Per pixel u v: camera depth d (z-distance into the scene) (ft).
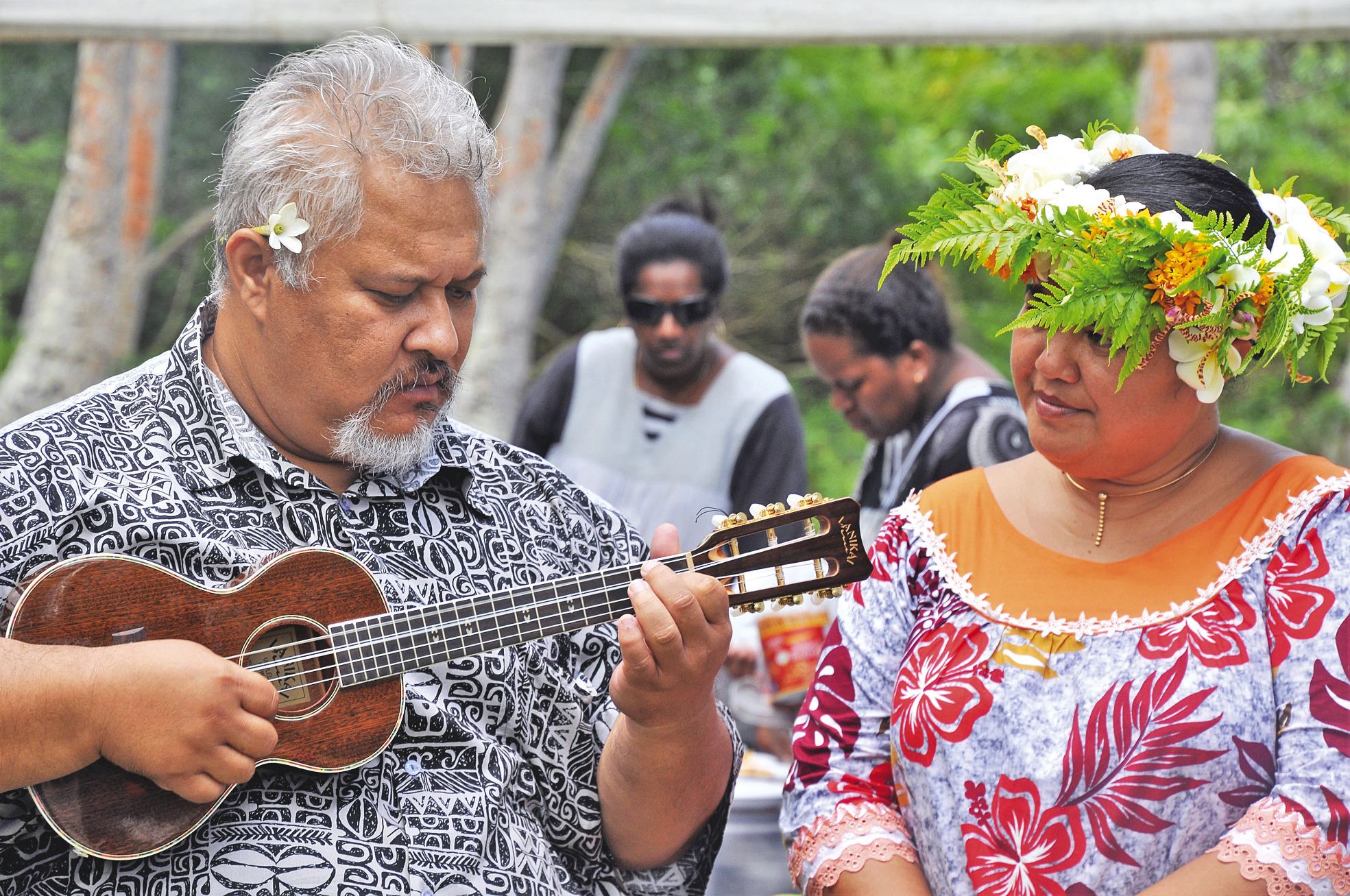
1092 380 6.57
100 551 6.87
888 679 7.27
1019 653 6.77
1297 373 6.78
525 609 7.17
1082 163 7.04
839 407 13.03
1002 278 6.96
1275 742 6.45
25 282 47.88
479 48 46.98
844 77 49.39
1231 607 6.57
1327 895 6.17
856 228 46.91
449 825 7.12
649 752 7.36
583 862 7.86
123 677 6.34
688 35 13.35
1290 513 6.63
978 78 49.83
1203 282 6.27
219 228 7.35
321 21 13.51
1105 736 6.52
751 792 11.30
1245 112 46.09
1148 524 6.86
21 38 13.74
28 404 36.01
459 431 8.10
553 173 36.37
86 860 6.68
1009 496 7.23
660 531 7.39
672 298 14.32
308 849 6.79
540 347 48.24
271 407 7.29
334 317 6.95
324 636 7.00
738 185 46.65
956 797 6.74
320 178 6.87
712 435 14.76
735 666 12.67
